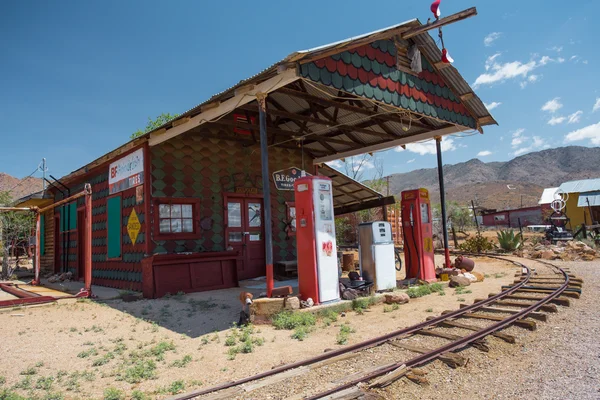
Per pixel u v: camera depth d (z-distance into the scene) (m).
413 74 9.82
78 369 5.35
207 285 10.95
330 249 8.28
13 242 20.20
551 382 4.66
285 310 7.48
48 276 17.66
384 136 12.77
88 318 8.29
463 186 170.88
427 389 4.52
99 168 14.12
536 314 7.08
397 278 12.64
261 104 7.92
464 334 6.23
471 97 11.14
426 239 11.24
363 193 16.39
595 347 5.67
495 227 56.09
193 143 12.11
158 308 8.88
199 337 6.68
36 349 6.23
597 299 8.56
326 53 7.43
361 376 4.63
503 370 5.07
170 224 11.42
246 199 13.17
